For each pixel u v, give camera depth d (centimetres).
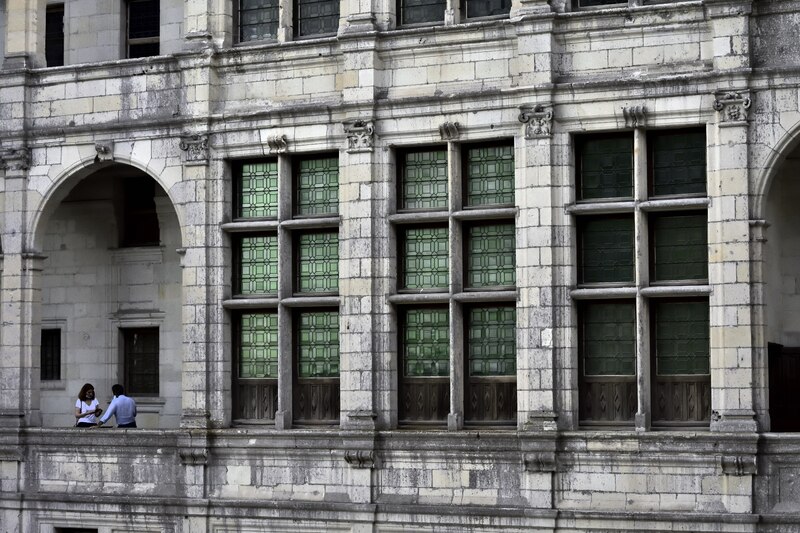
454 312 2877
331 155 3041
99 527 3145
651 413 2744
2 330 3250
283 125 3030
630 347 2766
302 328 3055
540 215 2781
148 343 3528
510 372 2862
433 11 2970
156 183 3484
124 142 3186
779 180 2898
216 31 3123
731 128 2658
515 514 2759
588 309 2803
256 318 3091
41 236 3269
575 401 2770
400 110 2920
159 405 3462
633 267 2773
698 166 2733
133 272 3516
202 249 3078
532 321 2778
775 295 2888
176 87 3148
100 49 3488
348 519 2903
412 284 2956
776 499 2609
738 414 2620
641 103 2725
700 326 2723
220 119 3078
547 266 2772
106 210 3544
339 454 2938
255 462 3022
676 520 2639
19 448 3222
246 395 3089
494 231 2894
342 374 2939
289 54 3052
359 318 2928
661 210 2733
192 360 3072
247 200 3103
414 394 2945
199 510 3034
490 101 2841
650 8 2741
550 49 2791
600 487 2725
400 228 2962
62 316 3584
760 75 2647
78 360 3562
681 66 2728
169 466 3100
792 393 2875
